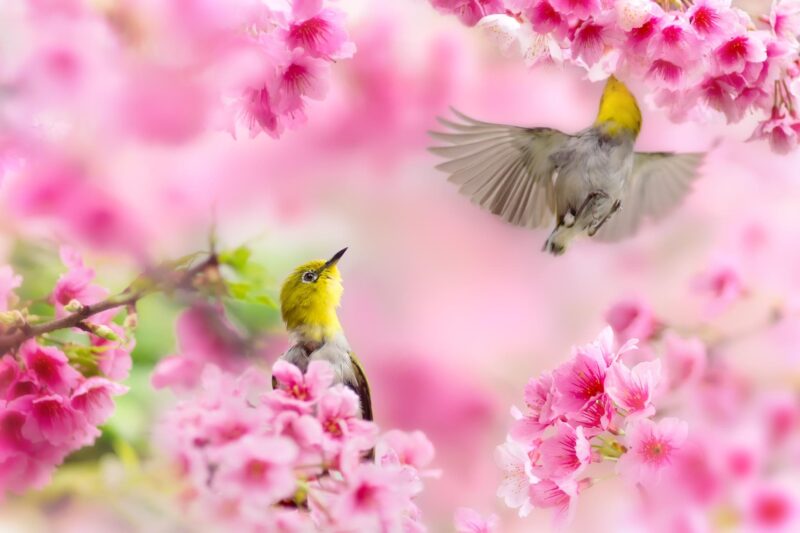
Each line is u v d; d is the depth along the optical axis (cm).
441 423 365
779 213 367
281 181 365
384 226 369
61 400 345
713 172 370
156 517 343
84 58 343
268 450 336
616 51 346
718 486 344
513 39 344
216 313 354
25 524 349
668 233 369
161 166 355
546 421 340
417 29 365
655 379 339
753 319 360
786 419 352
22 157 346
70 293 347
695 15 343
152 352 356
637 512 344
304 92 343
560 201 345
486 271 370
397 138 366
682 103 346
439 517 363
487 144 346
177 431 338
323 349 347
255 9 341
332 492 337
